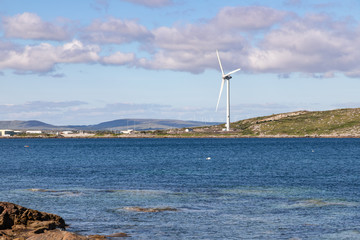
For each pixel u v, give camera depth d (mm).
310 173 82500
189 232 35406
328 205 46594
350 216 41062
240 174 80688
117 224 37969
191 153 167750
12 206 33844
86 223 38312
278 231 35750
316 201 49125
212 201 49188
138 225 37656
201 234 34812
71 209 44375
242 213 42562
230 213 42562
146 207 45469
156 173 82812
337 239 33438
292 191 57062
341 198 51250
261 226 37312
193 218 40281
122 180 70562
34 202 48375
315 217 40688
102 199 50469
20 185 64000
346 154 154000
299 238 33719
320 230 36000
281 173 82688
